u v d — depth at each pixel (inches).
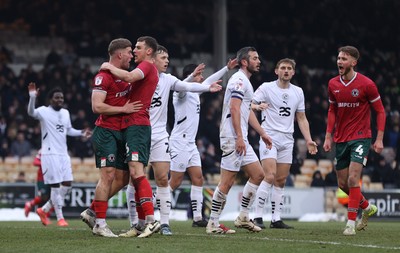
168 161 1150.3
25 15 3486.7
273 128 1434.5
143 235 1051.9
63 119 1669.5
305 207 2337.6
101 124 1071.6
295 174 2669.8
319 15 3730.3
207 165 2561.5
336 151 1249.4
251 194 1229.1
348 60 1202.6
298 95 1445.6
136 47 1086.4
